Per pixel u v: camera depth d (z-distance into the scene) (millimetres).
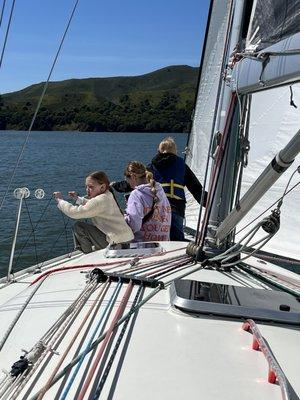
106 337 1896
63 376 1689
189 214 5281
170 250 3225
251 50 2357
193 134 5672
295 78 1725
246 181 4488
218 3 5098
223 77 2758
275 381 1649
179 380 1666
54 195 4277
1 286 3230
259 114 4387
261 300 2191
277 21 2236
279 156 1977
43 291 2570
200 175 5492
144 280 2457
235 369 1732
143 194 4121
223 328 2012
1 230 10992
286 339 1962
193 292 2225
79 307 2225
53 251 9531
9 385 1641
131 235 4109
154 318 2088
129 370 1716
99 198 4082
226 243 2842
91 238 4211
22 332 2104
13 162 31656
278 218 2408
